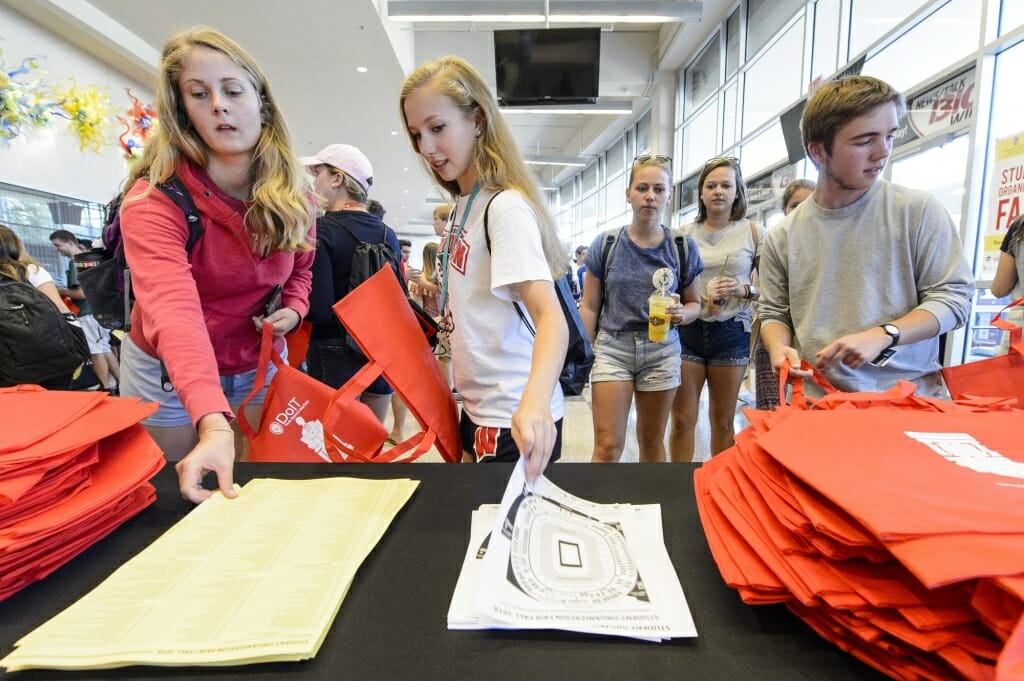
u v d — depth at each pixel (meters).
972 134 2.74
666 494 0.71
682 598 0.47
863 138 1.00
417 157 1.10
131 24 4.46
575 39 4.81
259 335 1.24
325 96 6.28
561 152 11.95
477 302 0.97
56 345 2.25
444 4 4.66
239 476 0.79
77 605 0.45
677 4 4.91
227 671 0.39
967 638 0.33
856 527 0.39
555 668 0.40
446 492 0.72
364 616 0.46
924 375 1.13
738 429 3.23
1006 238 2.18
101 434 0.58
